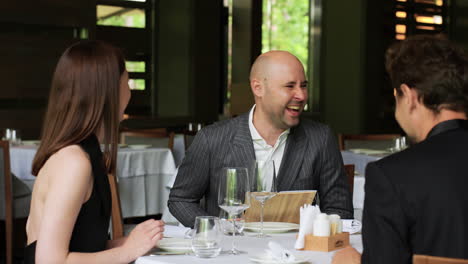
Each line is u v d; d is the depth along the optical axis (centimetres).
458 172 137
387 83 958
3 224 496
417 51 146
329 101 950
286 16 923
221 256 183
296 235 213
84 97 179
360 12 930
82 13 775
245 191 200
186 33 870
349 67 940
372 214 140
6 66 716
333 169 261
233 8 902
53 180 174
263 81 249
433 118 145
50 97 183
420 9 979
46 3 742
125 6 845
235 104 898
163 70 882
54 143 178
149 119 822
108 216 184
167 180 552
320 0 941
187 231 214
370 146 623
